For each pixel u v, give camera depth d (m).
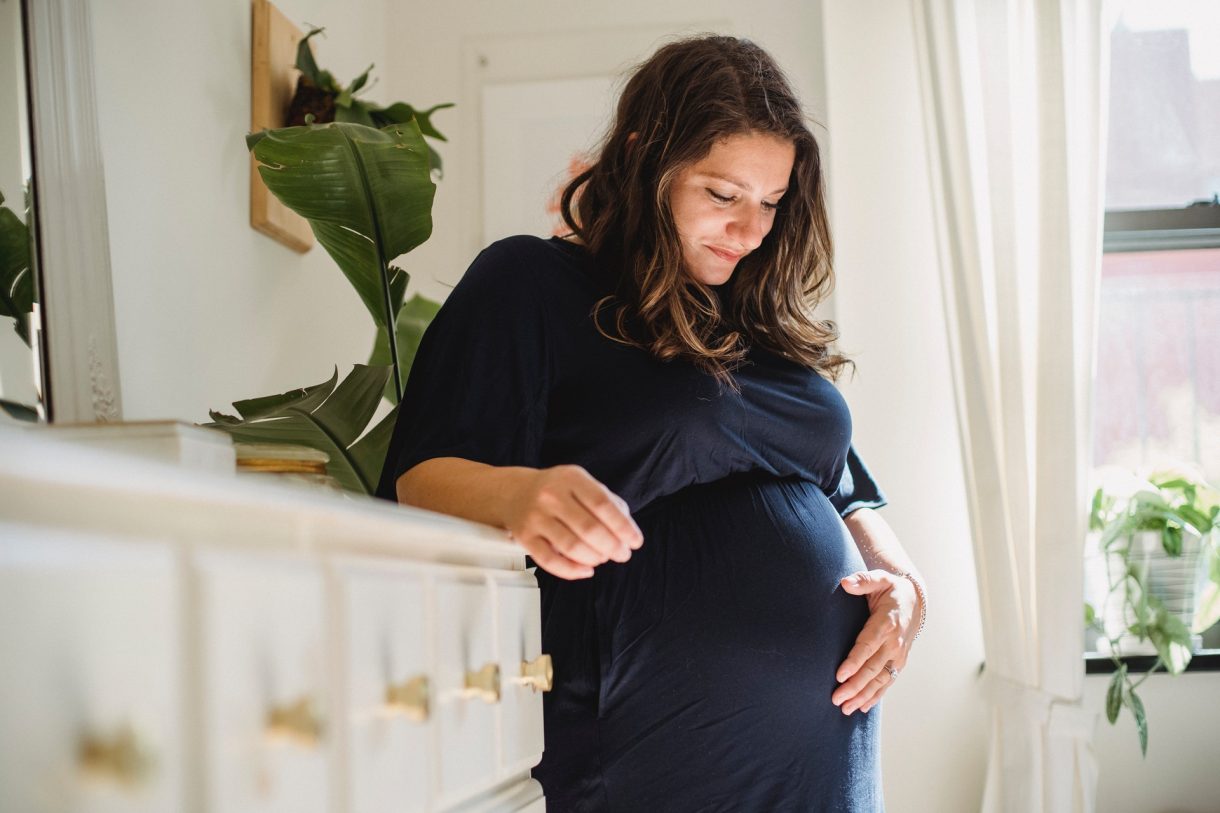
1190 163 2.59
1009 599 2.20
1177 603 2.36
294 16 2.26
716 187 1.26
